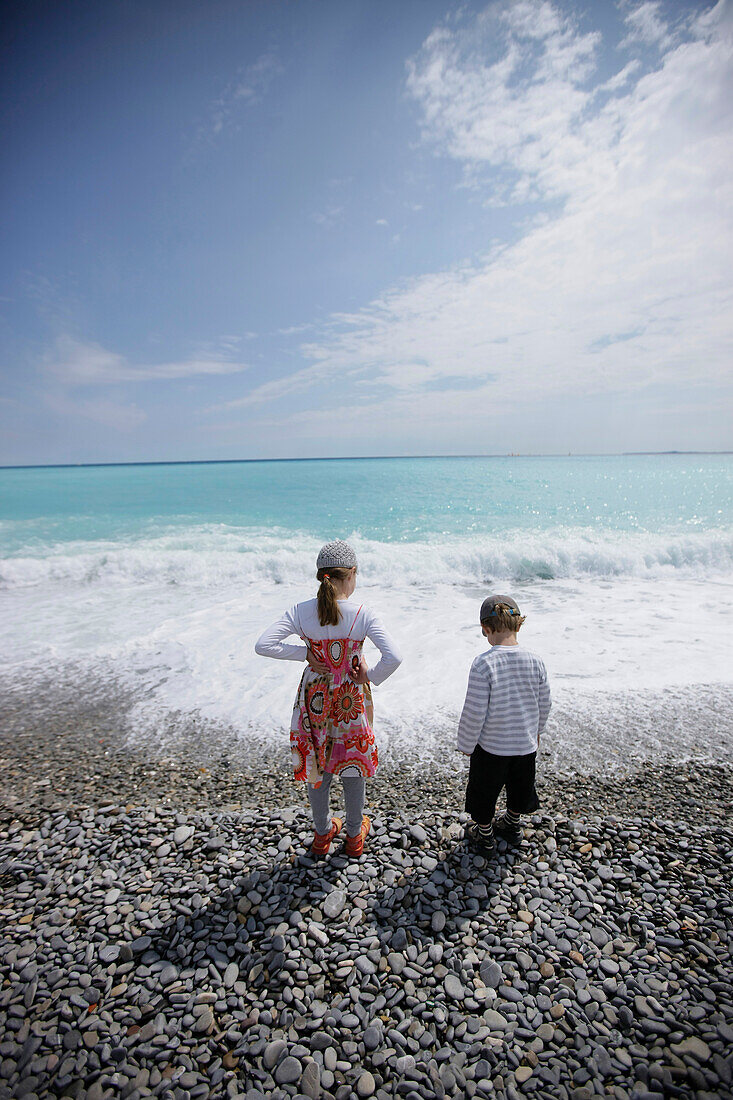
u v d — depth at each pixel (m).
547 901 2.66
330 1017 2.08
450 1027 2.05
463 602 8.66
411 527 15.96
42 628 7.68
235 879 2.87
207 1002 2.17
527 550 10.73
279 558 11.25
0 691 5.61
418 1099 1.78
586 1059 1.90
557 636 6.79
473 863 2.95
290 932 2.49
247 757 4.28
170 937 2.50
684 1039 1.96
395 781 3.87
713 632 6.82
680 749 4.17
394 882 2.81
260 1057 1.95
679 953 2.35
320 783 2.79
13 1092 1.82
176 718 4.98
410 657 6.28
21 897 2.76
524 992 2.19
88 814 3.49
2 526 17.53
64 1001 2.18
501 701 2.75
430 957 2.36
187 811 3.57
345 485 32.81
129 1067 1.90
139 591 9.84
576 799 3.58
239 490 31.38
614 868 2.89
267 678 5.85
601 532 13.95
